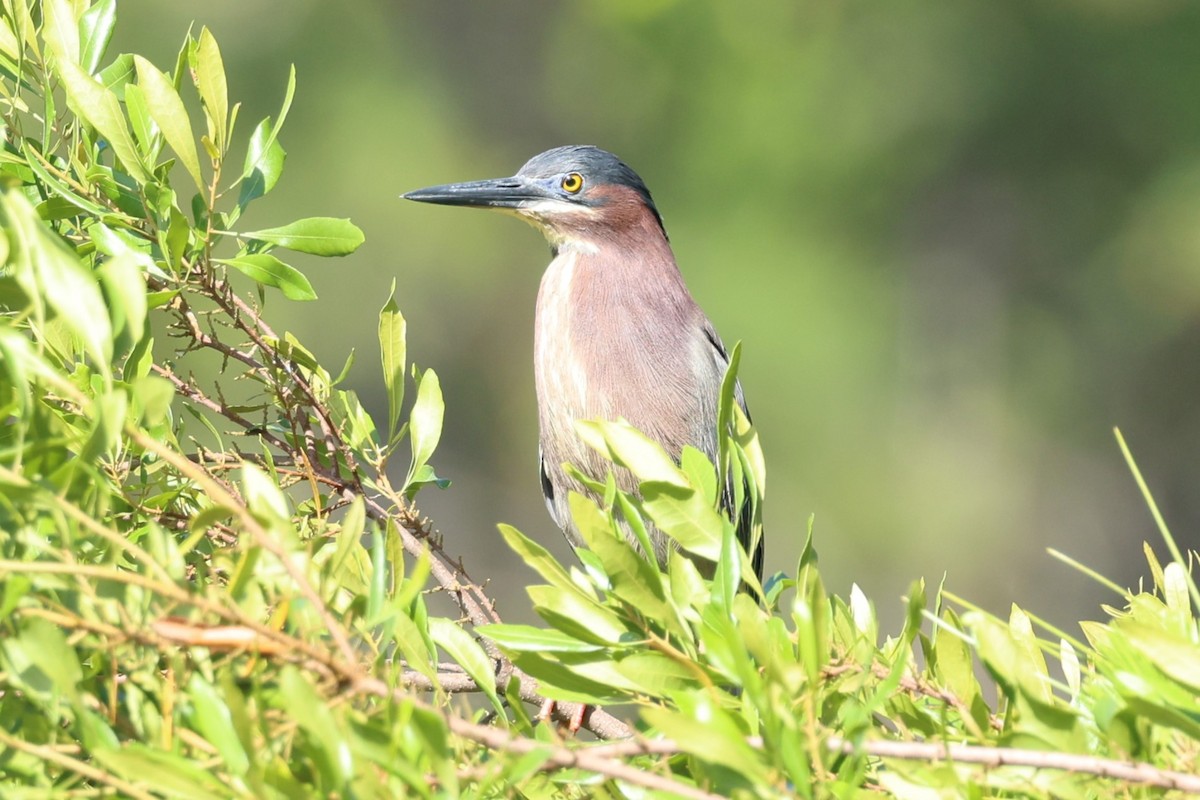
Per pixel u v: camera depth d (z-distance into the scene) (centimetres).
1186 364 2625
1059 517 2675
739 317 2330
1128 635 396
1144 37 2388
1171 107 2388
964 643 456
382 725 357
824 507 2364
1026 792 401
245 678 375
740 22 2452
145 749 349
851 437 2370
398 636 464
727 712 421
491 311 2714
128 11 2420
